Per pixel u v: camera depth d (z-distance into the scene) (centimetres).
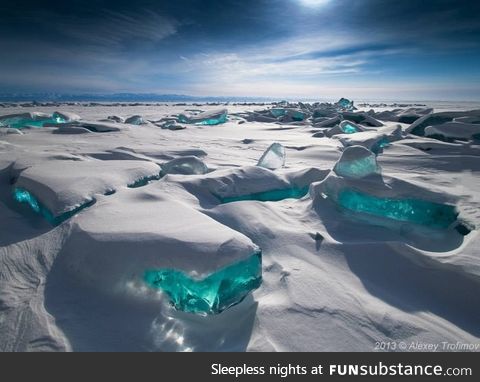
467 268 204
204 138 957
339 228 285
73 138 826
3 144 577
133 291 181
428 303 193
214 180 349
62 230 236
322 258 234
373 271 222
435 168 556
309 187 367
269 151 500
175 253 181
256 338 157
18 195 322
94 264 192
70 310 170
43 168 357
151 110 2844
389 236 274
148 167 399
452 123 824
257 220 278
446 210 286
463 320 180
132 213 241
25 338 150
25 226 268
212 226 213
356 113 1323
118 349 148
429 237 274
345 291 195
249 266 190
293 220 299
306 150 704
